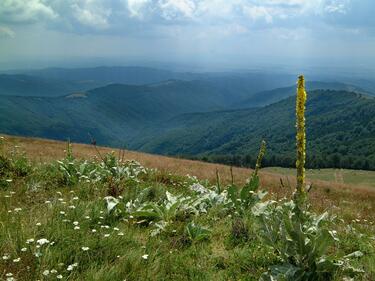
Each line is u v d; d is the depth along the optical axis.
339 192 28.70
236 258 6.39
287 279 5.22
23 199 8.86
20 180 10.32
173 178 14.61
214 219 8.62
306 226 6.38
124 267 5.54
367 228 11.16
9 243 5.73
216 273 5.94
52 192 9.76
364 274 5.71
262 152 9.47
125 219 7.93
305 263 5.51
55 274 5.14
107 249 6.07
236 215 8.70
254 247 6.86
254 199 9.43
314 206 13.41
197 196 10.16
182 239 7.05
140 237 7.18
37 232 6.24
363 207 18.27
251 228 7.68
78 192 9.95
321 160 140.38
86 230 6.84
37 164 12.98
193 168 35.97
